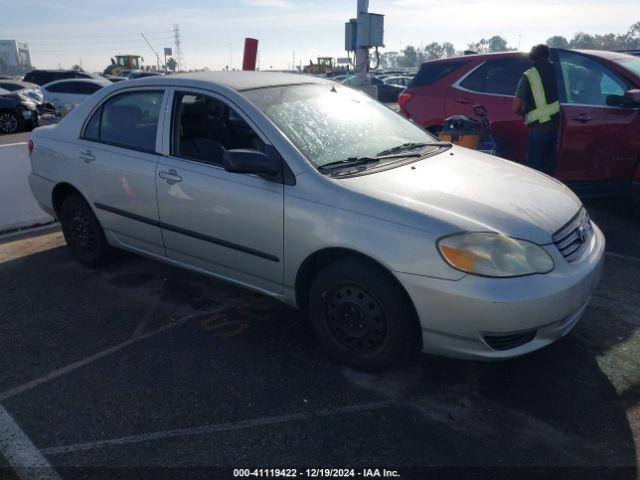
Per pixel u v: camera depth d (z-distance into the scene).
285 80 4.06
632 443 2.59
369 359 3.12
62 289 4.41
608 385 3.04
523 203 3.11
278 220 3.24
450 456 2.53
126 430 2.74
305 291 3.44
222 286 4.43
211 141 3.72
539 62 5.70
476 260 2.71
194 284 4.47
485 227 2.80
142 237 4.14
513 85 6.73
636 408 2.84
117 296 4.27
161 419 2.82
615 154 5.73
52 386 3.12
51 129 4.78
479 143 6.48
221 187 3.48
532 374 3.15
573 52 6.26
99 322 3.86
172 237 3.90
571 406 2.87
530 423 2.75
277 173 3.25
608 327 3.66
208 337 3.64
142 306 4.10
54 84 19.36
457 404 2.91
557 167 6.03
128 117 4.17
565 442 2.61
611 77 5.89
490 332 2.73
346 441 2.64
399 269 2.83
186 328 3.76
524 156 6.61
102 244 4.61
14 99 16.14
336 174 3.20
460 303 2.72
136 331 3.73
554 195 3.36
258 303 4.12
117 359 3.39
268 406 2.91
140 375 3.21
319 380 3.14
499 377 3.13
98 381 3.16
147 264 4.88
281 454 2.56
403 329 2.96
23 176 6.05
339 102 4.03
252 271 3.53
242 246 3.48
